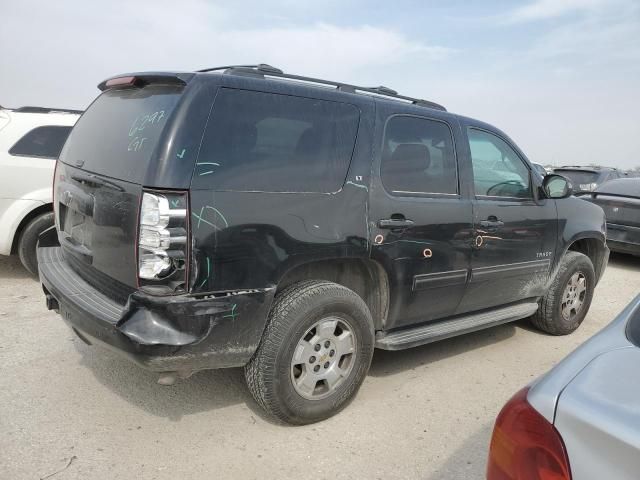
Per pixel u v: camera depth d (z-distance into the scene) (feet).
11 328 14.92
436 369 13.94
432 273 12.25
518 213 14.37
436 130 12.74
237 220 9.11
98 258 9.91
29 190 18.58
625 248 29.37
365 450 10.02
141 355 8.49
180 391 11.84
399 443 10.32
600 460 4.58
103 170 9.95
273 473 9.20
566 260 16.63
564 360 5.93
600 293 23.52
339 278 11.55
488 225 13.38
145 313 8.64
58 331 14.83
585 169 48.98
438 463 9.76
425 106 13.20
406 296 11.89
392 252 11.35
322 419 10.87
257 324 9.52
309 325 10.11
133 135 9.57
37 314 16.14
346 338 10.85
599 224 17.69
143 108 9.87
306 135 10.27
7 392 11.34
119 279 9.34
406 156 11.89
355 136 10.97
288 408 10.18
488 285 13.89
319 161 10.35
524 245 14.64
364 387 12.60
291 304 9.91
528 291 15.46
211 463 9.37
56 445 9.61
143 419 10.65
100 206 9.73
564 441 4.84
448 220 12.41
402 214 11.48
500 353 15.38
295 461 9.56
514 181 14.71
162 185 8.54
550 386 5.39
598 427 4.65
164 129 8.85
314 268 11.12
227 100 9.38
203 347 8.93
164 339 8.52
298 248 9.86
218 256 8.91
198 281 8.75
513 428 5.29
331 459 9.68
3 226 18.38
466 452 10.16
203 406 11.28
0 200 18.25
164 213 8.48
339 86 11.54
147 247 8.59
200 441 10.01
